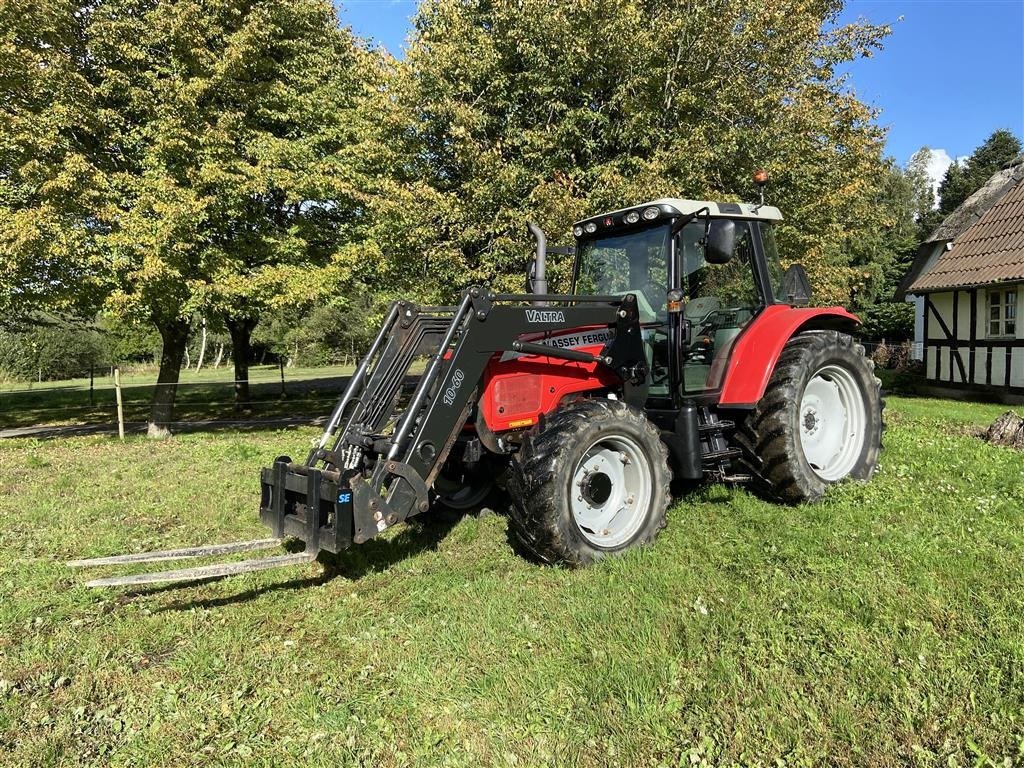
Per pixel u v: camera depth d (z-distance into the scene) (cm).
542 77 959
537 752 222
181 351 1169
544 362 434
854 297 2764
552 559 376
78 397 1966
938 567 344
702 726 229
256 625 331
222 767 225
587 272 523
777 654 268
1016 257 1315
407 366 393
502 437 418
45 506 563
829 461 534
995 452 646
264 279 1005
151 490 627
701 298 486
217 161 1010
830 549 378
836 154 1077
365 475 356
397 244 1004
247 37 1038
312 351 3966
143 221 912
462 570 388
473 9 1031
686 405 449
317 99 1145
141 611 351
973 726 222
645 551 389
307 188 1041
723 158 961
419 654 292
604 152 1012
